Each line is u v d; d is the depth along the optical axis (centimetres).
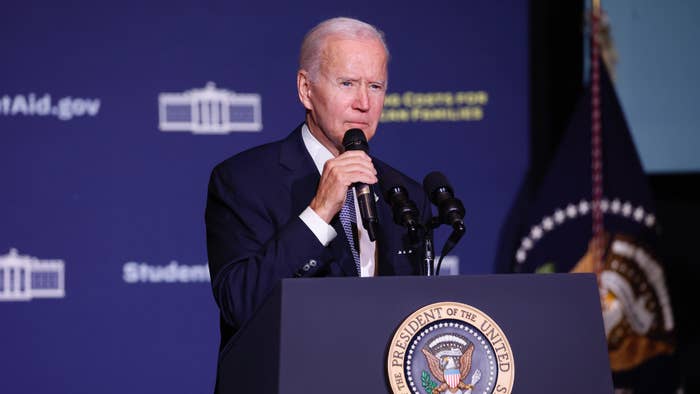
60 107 1438
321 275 759
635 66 1541
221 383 664
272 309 572
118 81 1451
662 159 1543
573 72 1501
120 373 1422
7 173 1423
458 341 560
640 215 1464
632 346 1445
